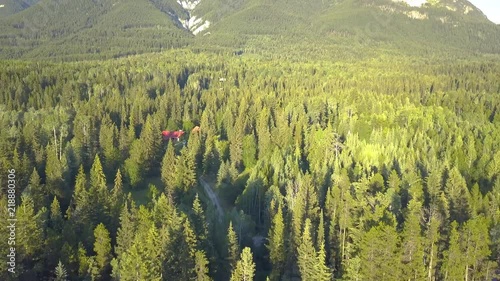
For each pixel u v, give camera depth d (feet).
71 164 362.53
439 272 222.48
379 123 452.76
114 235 252.01
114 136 419.95
